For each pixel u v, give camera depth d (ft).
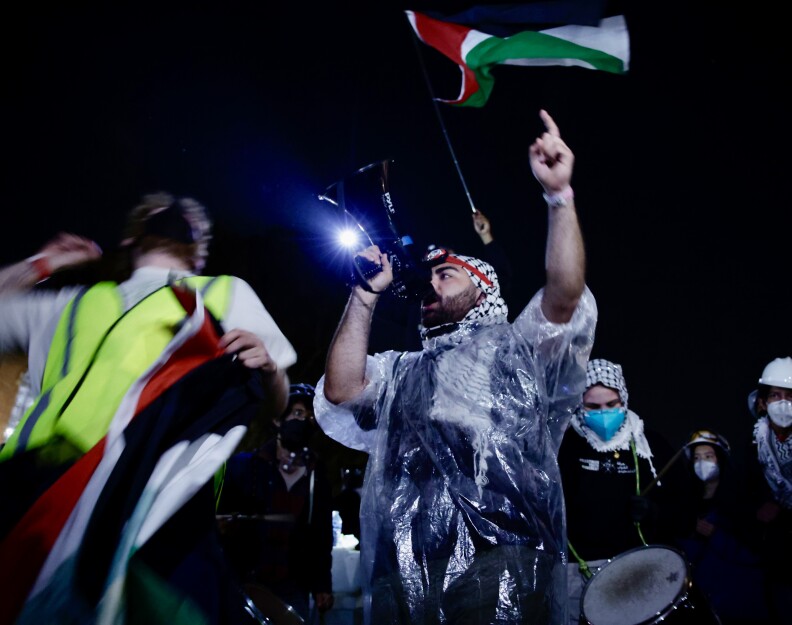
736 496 16.78
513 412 8.54
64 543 5.79
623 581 12.30
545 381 8.69
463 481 8.37
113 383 6.40
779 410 16.05
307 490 16.24
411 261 9.21
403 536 8.36
